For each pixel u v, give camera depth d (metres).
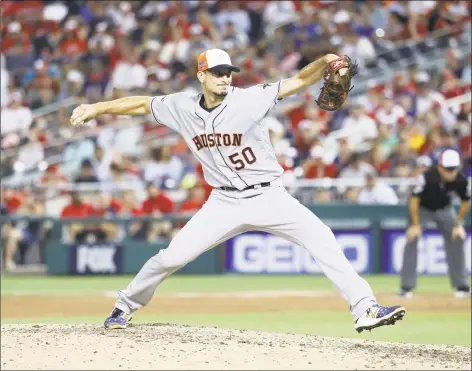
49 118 79.56
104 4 89.69
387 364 21.67
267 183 24.52
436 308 43.03
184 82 79.00
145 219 62.12
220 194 24.75
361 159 65.31
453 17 78.88
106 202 63.81
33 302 45.56
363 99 73.81
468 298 47.16
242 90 24.11
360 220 60.66
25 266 63.59
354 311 24.05
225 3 87.62
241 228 24.77
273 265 61.84
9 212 65.06
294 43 80.31
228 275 62.22
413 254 47.47
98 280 59.38
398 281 56.41
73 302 45.56
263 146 24.30
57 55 86.44
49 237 63.19
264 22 86.62
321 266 24.30
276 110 72.75
